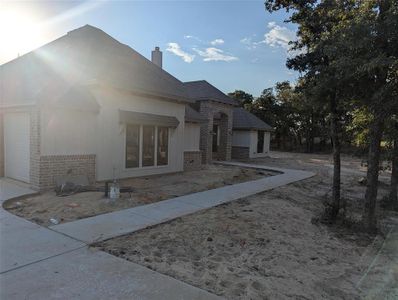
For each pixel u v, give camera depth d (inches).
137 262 193.9
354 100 287.7
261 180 548.7
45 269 177.2
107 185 360.8
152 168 533.6
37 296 148.5
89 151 440.8
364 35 237.0
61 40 584.4
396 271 201.3
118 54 558.6
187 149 658.8
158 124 522.0
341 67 246.2
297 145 1697.8
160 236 245.0
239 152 1061.1
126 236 240.5
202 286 169.2
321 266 208.5
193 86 885.2
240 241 244.4
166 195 392.8
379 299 165.2
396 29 227.9
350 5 283.1
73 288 157.0
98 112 441.4
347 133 349.1
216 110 851.4
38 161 381.7
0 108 439.8
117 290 156.9
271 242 247.6
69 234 236.5
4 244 213.5
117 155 471.5
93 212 301.6
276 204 373.7
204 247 228.2
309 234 275.4
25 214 292.2
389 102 236.8
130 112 478.3
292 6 336.5
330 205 319.6
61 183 392.8
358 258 225.8
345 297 167.0
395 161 390.9
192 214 309.9
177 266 193.2
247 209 341.7
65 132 411.2
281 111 1622.8
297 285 178.4
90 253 202.8
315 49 292.2
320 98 310.0
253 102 1715.1
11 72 547.2
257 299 159.3
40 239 224.4
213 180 525.0
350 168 842.2
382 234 280.4
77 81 434.3
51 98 388.2
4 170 467.8
